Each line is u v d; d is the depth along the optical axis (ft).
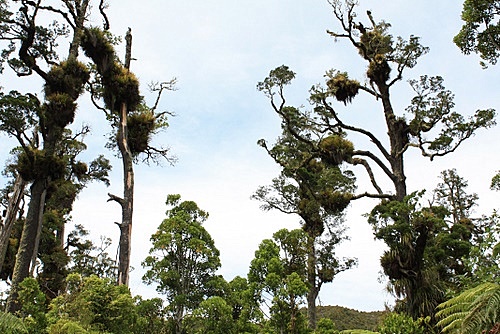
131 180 65.05
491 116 62.34
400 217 57.21
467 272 54.90
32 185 61.62
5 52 65.36
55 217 89.30
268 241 62.34
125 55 74.38
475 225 85.46
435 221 56.49
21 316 42.16
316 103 72.95
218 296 58.39
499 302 26.25
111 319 40.06
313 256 92.07
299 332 55.06
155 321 56.29
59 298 40.55
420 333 48.91
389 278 57.82
